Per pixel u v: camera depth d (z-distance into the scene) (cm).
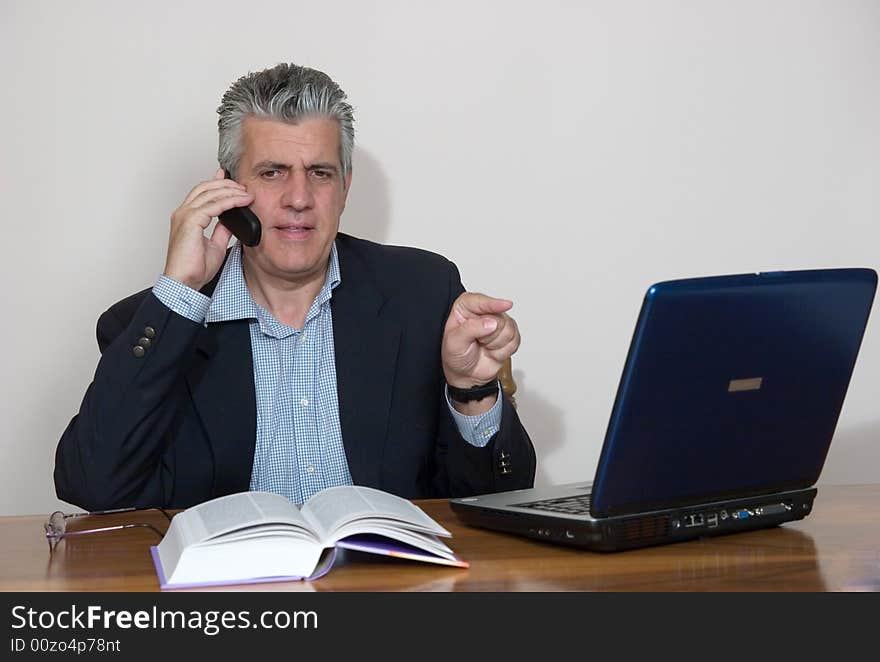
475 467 172
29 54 248
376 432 191
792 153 290
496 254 273
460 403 168
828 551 128
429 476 200
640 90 279
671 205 283
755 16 285
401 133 266
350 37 262
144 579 116
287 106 186
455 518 152
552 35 273
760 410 129
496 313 159
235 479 185
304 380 195
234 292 191
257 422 191
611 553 127
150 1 253
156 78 254
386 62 264
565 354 278
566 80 274
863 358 295
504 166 272
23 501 254
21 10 247
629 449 121
